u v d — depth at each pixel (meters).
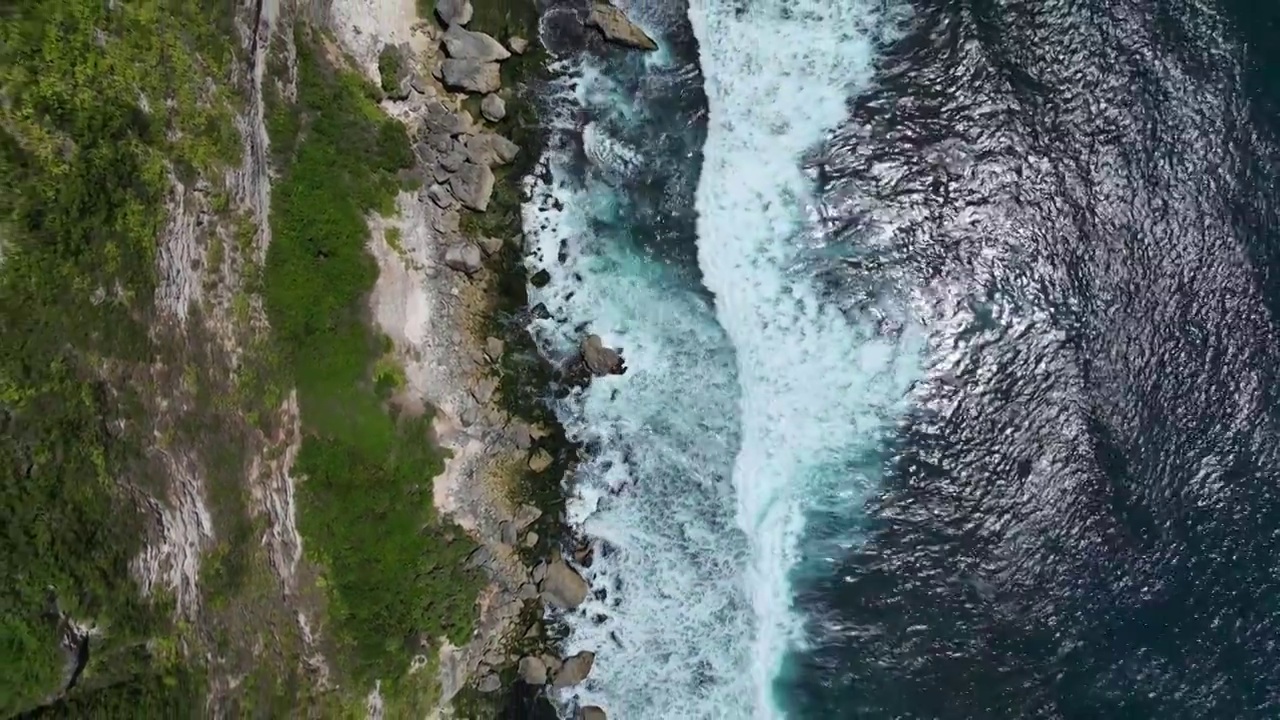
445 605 17.52
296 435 16.19
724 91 20.61
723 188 20.48
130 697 12.09
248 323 15.34
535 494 18.97
